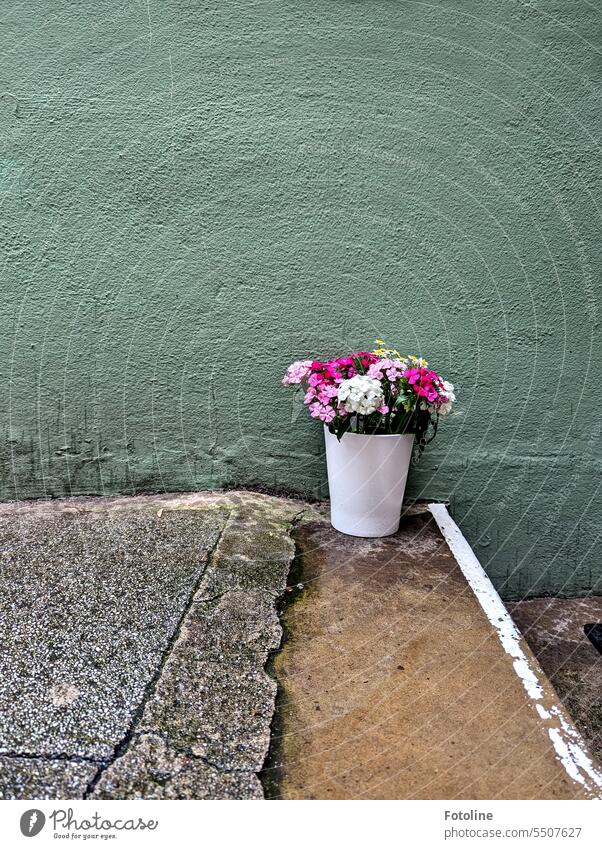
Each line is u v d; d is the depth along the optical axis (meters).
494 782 1.25
